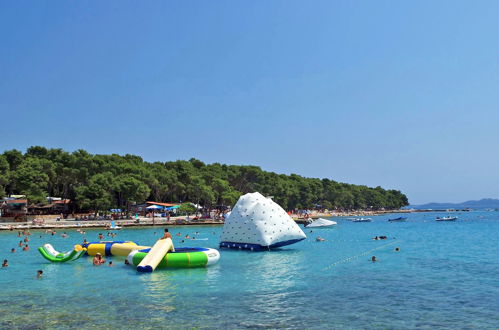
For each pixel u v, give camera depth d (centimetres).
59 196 9625
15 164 8650
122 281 1973
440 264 2523
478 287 1822
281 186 13725
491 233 5522
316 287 1830
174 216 9181
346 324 1286
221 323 1294
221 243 3428
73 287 1844
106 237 4862
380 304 1530
